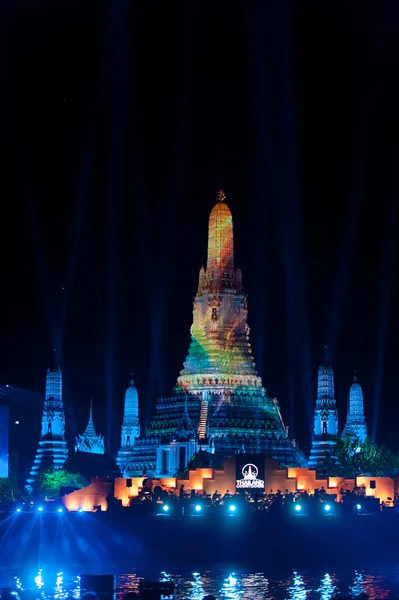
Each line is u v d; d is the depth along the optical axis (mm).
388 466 187875
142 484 173500
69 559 150000
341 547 151625
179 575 135125
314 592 121125
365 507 163750
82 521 153000
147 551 150375
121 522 152875
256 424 199375
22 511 161500
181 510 159250
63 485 188125
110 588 102688
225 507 158625
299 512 159125
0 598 96062
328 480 176000
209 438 193750
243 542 150000
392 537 154000
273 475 174875
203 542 149750
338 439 190750
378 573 137375
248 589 123250
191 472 172875
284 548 150125
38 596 103438
